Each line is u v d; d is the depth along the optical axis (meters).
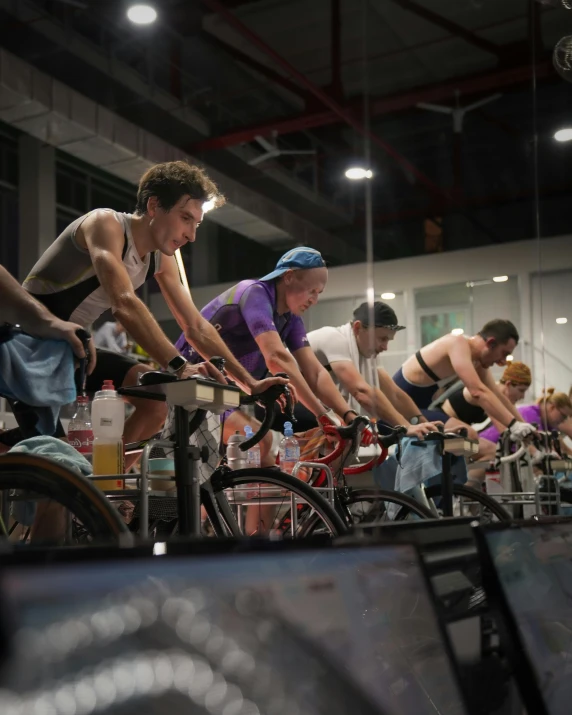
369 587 0.71
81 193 10.13
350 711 0.61
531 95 4.33
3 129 9.07
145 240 2.21
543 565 1.17
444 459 2.81
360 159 10.92
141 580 0.50
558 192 3.87
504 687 0.96
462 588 0.94
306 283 2.86
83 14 8.34
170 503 1.92
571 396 3.69
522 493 3.47
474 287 3.95
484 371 3.83
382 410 3.03
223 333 2.85
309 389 2.71
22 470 1.14
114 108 9.11
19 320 1.74
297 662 0.58
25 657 0.42
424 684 0.74
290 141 11.53
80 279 2.18
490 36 4.38
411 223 4.29
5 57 7.27
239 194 9.98
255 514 2.42
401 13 4.40
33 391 1.69
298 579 0.62
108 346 6.36
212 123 10.50
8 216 9.19
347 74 10.17
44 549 0.47
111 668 0.46
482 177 4.32
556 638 1.11
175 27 8.98
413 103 4.53
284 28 9.81
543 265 3.85
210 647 0.52
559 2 3.34
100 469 1.73
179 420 1.55
